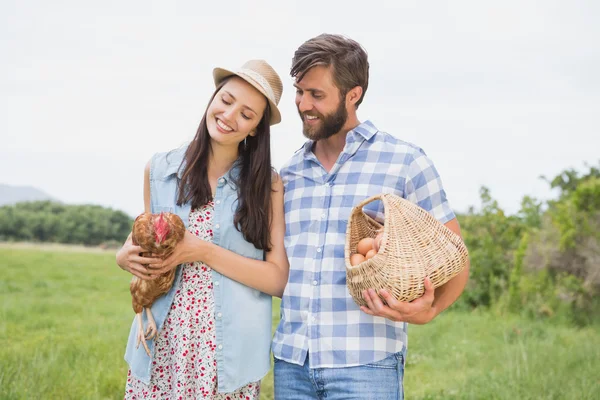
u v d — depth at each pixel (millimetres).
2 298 8688
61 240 15172
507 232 10672
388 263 2262
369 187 2689
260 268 2812
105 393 5023
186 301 2762
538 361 5848
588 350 6348
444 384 5613
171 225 2533
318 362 2609
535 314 8695
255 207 2840
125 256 2596
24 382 4859
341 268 2643
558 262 8922
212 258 2727
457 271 2359
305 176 2854
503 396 5000
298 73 2719
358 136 2785
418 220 2354
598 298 8531
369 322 2596
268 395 5172
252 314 2818
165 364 2783
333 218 2699
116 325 7352
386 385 2586
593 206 8742
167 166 2936
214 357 2744
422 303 2283
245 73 2748
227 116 2732
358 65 2732
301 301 2695
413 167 2682
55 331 6934
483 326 8078
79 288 10078
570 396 4961
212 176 2908
